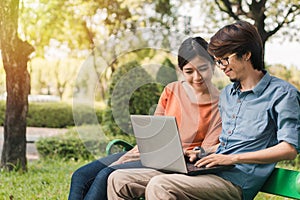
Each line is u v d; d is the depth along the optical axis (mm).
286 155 3018
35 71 25109
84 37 14867
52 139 9625
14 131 7090
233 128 3289
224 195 3139
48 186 6066
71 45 15773
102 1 12859
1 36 6855
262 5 8461
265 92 3195
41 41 14727
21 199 5336
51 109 16172
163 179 3068
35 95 24281
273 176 3211
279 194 3158
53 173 7297
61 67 24500
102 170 3596
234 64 3219
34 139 12133
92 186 3547
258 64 3242
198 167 3193
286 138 3023
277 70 12703
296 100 3107
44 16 11344
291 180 3086
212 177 3160
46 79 25172
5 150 7129
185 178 3084
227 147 3301
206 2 11414
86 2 11953
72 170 7656
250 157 3070
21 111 7117
